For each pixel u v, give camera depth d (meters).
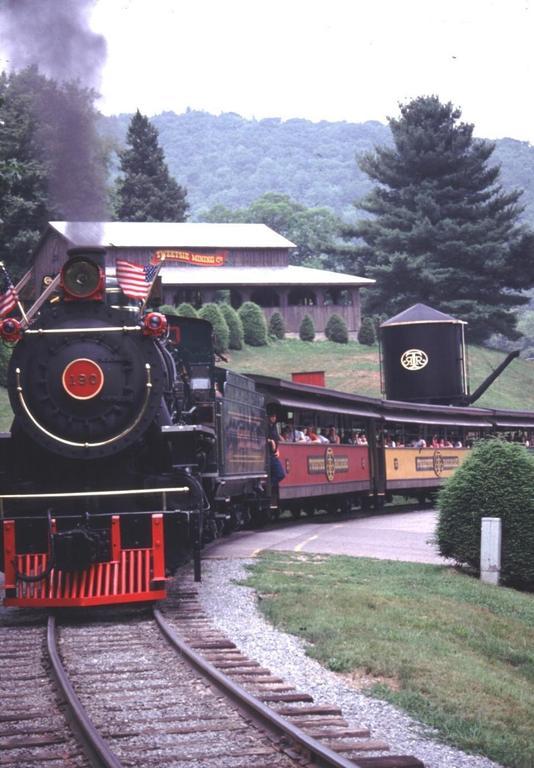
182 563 12.48
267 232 76.06
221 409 17.25
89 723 7.08
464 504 17.89
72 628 11.50
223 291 70.88
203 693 8.30
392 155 79.88
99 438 12.52
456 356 44.19
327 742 7.12
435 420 36.69
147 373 12.62
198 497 12.72
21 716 7.65
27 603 11.76
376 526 25.95
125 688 8.46
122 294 13.02
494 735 7.76
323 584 14.60
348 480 29.42
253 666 9.34
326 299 74.88
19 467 12.97
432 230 75.62
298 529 24.41
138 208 82.69
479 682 9.68
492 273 76.19
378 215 82.88
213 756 6.72
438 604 13.79
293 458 25.00
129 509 12.50
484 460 18.03
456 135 79.38
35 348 12.66
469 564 18.16
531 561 17.41
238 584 14.38
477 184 79.00
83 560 11.81
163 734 7.20
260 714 7.48
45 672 9.15
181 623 11.48
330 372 63.97
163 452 13.10
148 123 85.75
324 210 124.62
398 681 9.29
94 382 12.49
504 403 66.38
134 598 11.82
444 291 75.75
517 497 17.62
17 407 12.62
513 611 14.76
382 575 16.23
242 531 23.41
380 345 45.53
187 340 16.59
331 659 9.76
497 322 76.25
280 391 24.44
